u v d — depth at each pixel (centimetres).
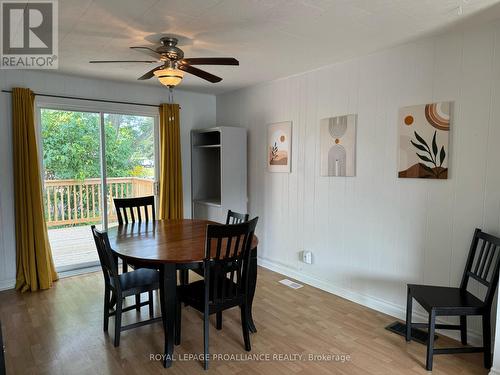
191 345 260
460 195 259
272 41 275
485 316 227
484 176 246
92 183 424
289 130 398
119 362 237
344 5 210
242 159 456
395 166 298
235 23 237
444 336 271
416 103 281
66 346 256
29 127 355
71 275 406
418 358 242
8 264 364
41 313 309
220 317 283
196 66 350
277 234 425
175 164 464
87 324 290
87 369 229
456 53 256
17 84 359
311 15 224
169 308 234
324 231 366
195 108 497
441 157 267
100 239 250
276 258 430
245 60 329
